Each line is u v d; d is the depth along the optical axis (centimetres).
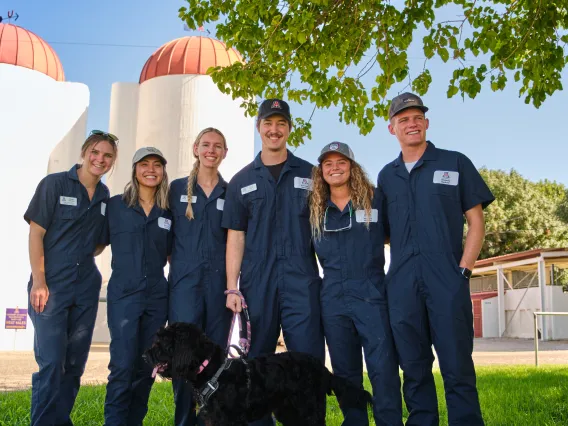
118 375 477
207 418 428
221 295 517
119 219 512
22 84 2088
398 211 475
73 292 488
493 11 706
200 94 2045
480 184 473
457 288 446
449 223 462
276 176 513
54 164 2156
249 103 809
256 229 502
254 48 715
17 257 2033
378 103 757
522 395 719
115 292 500
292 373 441
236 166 2058
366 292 471
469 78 671
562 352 1912
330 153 483
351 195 486
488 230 3816
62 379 489
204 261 514
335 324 473
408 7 705
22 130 2077
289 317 486
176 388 505
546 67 646
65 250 489
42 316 474
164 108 2059
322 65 677
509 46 661
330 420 570
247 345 480
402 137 484
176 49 2122
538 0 609
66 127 2184
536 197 4022
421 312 457
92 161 499
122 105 2162
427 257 455
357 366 480
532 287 2836
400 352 457
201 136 534
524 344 2438
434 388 460
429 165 473
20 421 550
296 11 669
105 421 474
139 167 512
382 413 447
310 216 496
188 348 422
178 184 542
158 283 514
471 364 445
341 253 480
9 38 2134
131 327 488
